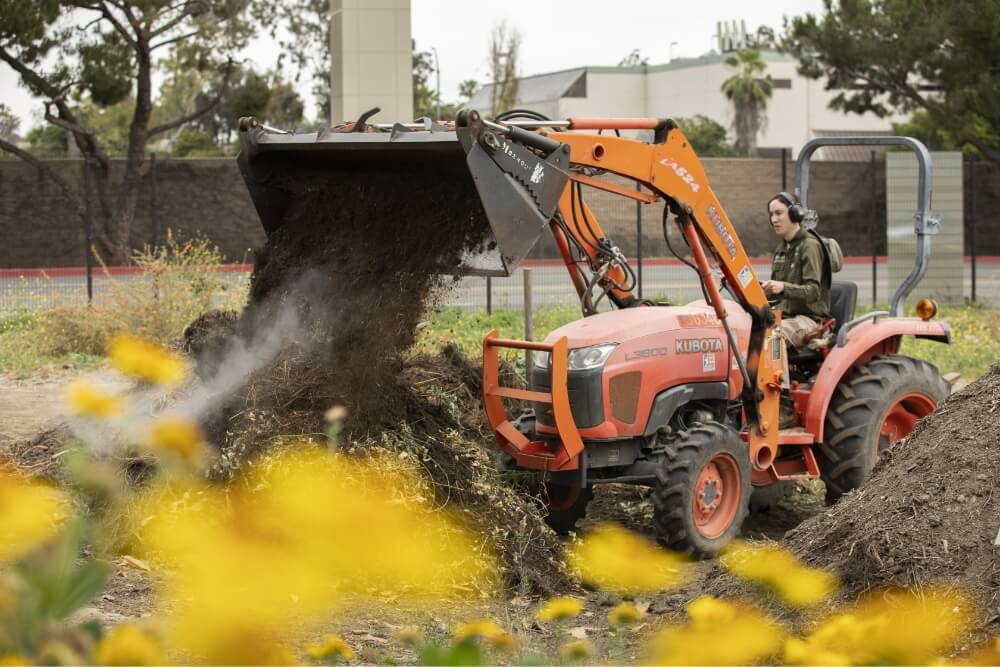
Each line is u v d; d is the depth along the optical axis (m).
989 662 3.39
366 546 1.79
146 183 29.61
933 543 4.74
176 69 35.94
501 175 5.80
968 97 26.75
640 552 2.89
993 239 32.75
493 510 5.95
